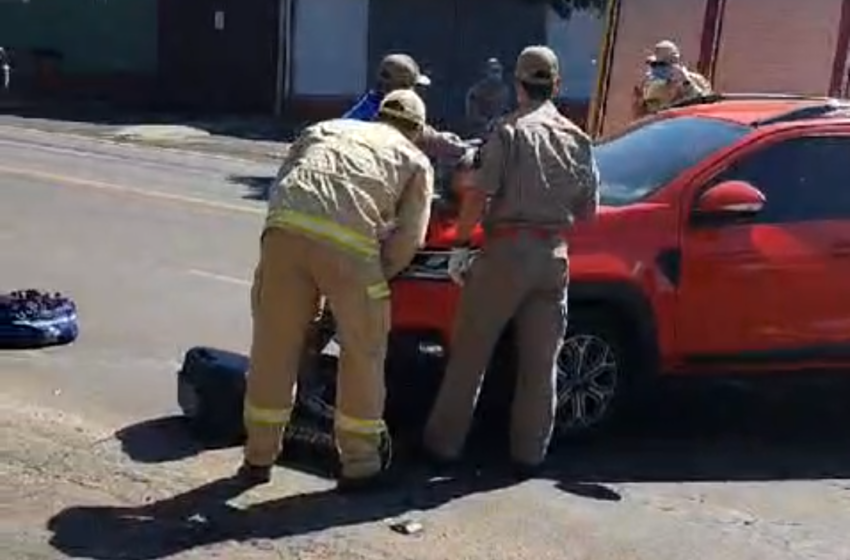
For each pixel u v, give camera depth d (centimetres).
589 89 2988
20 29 3544
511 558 561
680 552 581
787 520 634
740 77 1387
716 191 713
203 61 3359
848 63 1321
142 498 605
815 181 753
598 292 693
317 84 3238
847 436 788
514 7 3019
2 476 625
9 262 1175
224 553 550
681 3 1419
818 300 741
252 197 1742
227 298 1072
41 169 1920
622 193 733
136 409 749
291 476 644
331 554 554
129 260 1213
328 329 684
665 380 733
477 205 634
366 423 616
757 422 805
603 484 667
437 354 684
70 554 541
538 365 651
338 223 588
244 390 685
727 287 722
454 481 652
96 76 3484
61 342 898
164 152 2395
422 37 3123
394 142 609
